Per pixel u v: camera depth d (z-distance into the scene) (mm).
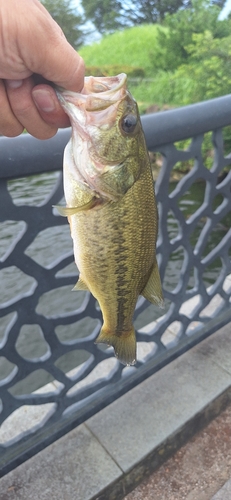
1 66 179
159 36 4895
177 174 2762
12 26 164
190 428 443
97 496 373
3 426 430
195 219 465
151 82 4797
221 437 453
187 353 527
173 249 460
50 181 2717
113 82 243
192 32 4422
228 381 479
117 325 269
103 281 247
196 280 509
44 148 280
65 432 409
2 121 219
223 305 556
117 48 5805
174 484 409
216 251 516
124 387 448
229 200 492
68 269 1644
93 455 401
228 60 3609
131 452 402
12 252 319
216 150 444
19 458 380
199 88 3848
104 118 227
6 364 1331
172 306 491
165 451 423
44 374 1239
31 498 367
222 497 388
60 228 2121
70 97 213
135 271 251
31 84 208
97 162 229
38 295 352
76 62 185
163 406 451
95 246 238
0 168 266
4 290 1686
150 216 246
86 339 413
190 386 475
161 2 6023
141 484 411
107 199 231
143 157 244
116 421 436
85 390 423
